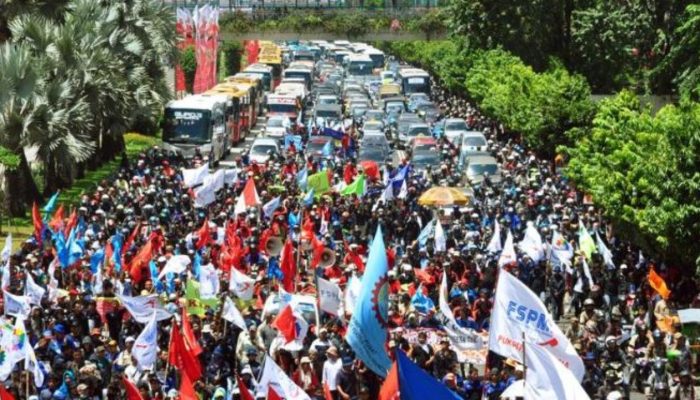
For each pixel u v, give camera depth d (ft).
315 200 230.27
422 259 180.55
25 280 155.33
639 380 142.41
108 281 152.25
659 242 183.83
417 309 148.66
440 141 342.44
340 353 132.05
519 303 109.29
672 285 183.32
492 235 204.03
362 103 441.68
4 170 253.24
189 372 123.75
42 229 188.14
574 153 243.19
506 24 421.59
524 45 422.00
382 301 115.34
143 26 325.21
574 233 206.08
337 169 285.64
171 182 252.62
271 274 169.99
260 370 126.62
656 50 386.11
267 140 322.14
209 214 218.18
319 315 142.00
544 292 179.52
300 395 112.47
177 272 164.25
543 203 228.43
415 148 315.17
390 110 424.87
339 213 220.02
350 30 567.59
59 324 140.26
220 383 132.26
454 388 123.13
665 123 190.39
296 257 179.01
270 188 241.55
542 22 416.67
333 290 141.18
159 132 389.19
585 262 178.29
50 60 264.31
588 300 150.92
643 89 387.14
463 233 206.59
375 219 216.95
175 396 118.21
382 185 249.96
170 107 327.67
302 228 186.91
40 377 125.29
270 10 576.61
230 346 138.72
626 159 197.67
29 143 252.42
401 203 228.22
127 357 130.21
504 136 368.89
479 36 427.74
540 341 109.29
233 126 377.50
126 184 250.37
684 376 137.59
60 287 166.91
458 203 220.23
